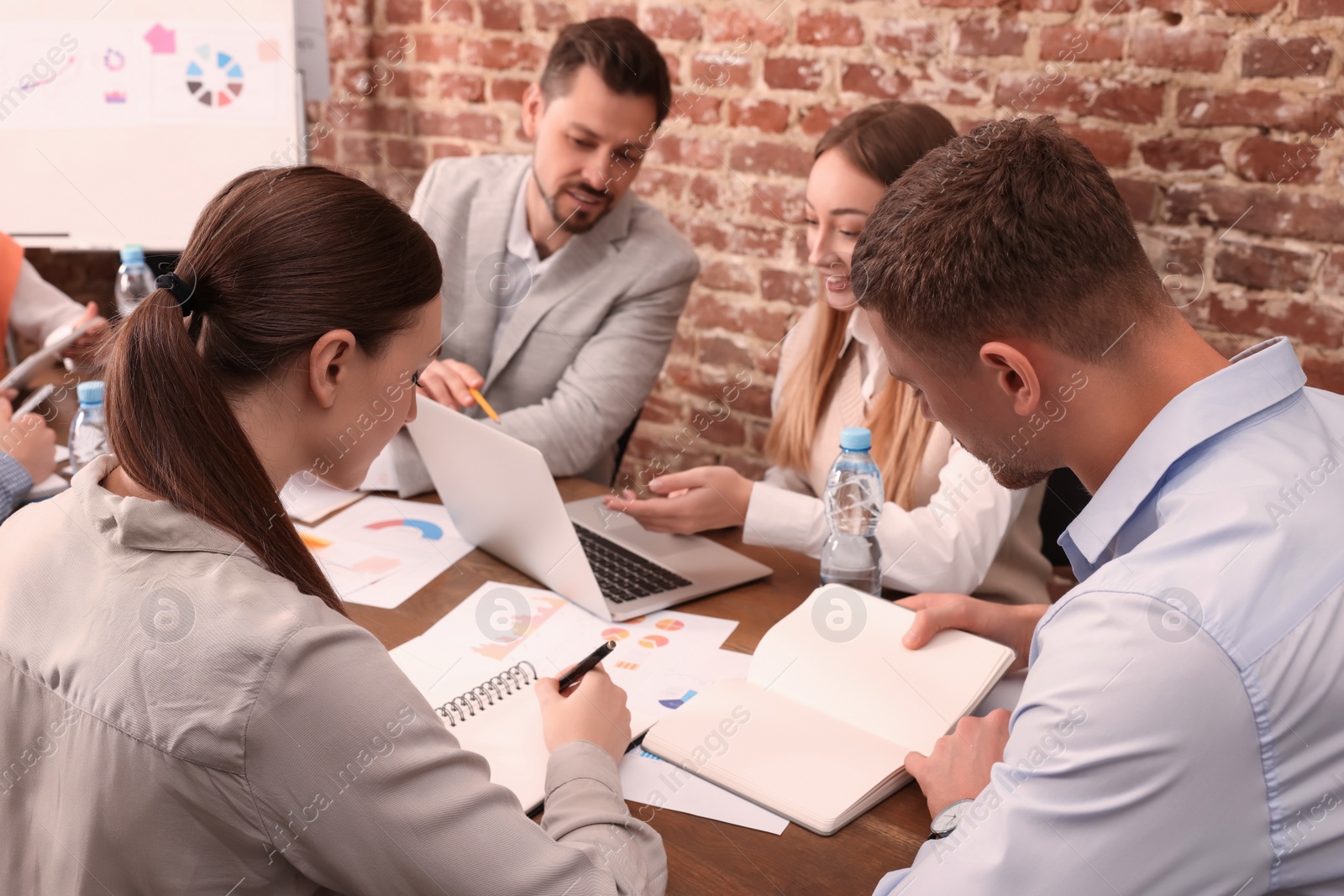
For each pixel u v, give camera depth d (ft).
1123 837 2.27
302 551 2.73
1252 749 2.22
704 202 8.92
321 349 2.65
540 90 6.84
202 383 2.55
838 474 4.83
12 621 2.57
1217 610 2.24
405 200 10.87
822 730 3.46
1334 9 5.79
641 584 4.54
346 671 2.45
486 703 3.62
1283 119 6.10
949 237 2.66
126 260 6.39
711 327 9.20
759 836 3.08
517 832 2.55
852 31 7.71
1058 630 2.47
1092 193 2.56
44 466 5.07
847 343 5.71
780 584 4.66
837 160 5.38
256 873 2.46
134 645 2.39
